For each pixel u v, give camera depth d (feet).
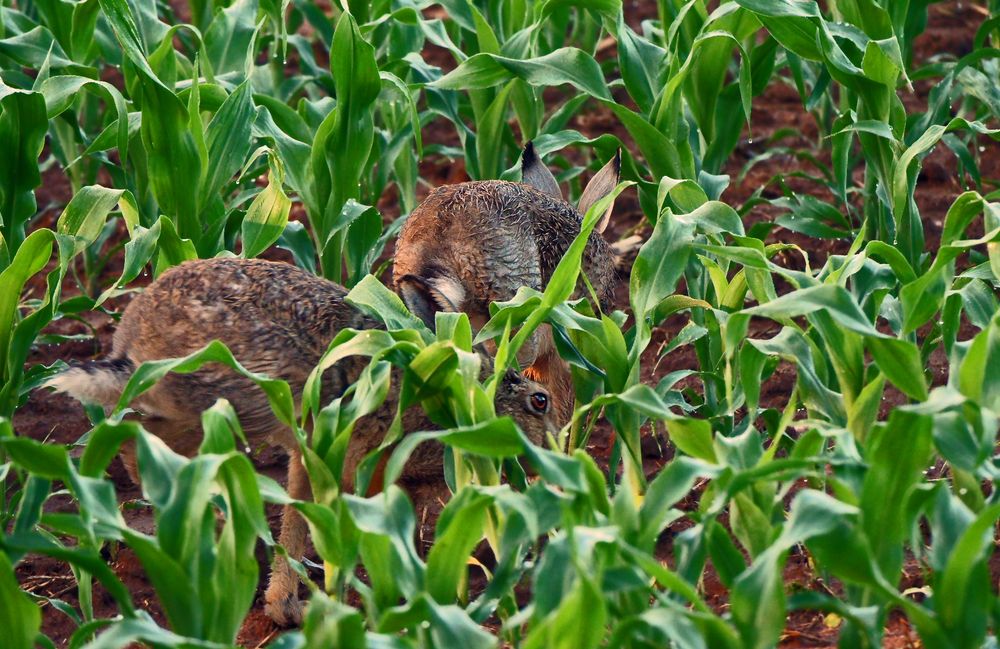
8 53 39.83
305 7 50.16
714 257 36.52
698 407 35.63
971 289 28.58
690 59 35.55
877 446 21.26
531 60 37.40
